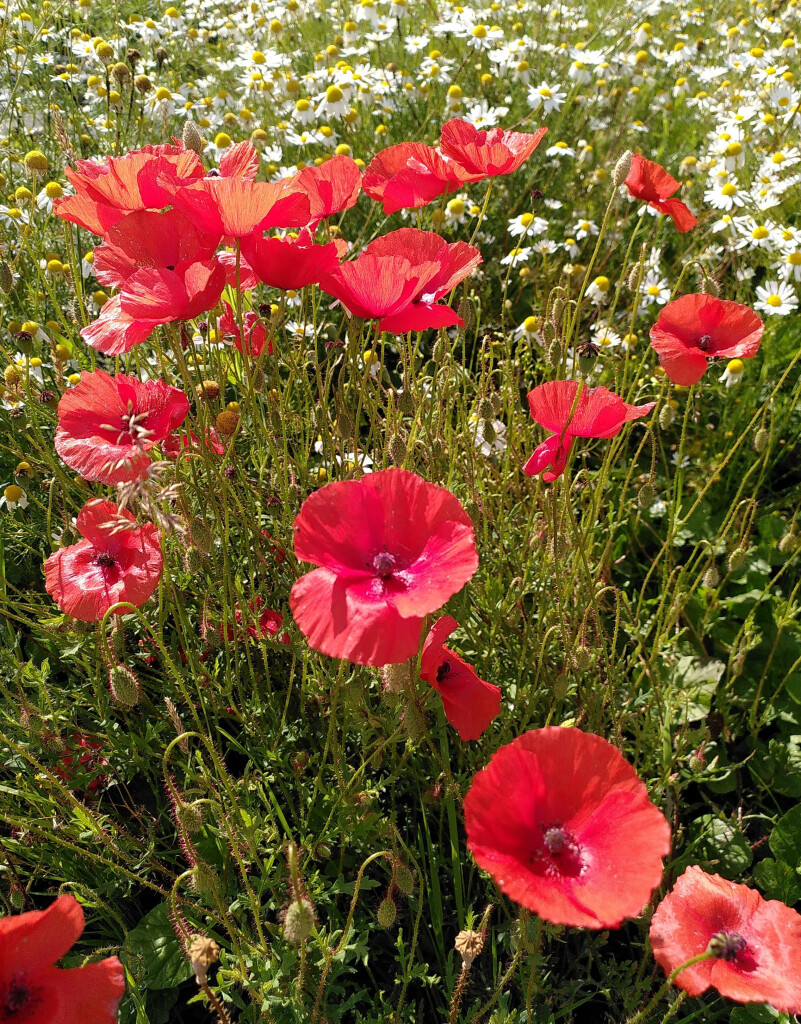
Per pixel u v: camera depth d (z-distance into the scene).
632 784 0.32
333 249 0.45
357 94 1.00
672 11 1.45
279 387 0.57
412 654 0.33
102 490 0.60
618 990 0.46
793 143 0.97
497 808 0.32
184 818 0.37
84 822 0.43
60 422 0.44
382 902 0.38
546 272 0.84
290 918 0.32
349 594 0.34
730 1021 0.45
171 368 0.64
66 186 0.82
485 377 0.56
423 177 0.55
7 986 0.31
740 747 0.62
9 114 0.93
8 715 0.51
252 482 0.59
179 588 0.53
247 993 0.45
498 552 0.59
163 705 0.53
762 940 0.35
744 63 1.15
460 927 0.45
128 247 0.46
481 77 1.13
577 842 0.33
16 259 0.73
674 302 0.52
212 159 0.93
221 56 1.21
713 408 0.84
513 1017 0.40
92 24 1.13
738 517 0.73
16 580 0.63
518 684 0.53
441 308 0.47
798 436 0.78
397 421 0.53
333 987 0.42
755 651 0.65
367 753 0.52
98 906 0.45
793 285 0.82
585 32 1.37
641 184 0.58
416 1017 0.45
